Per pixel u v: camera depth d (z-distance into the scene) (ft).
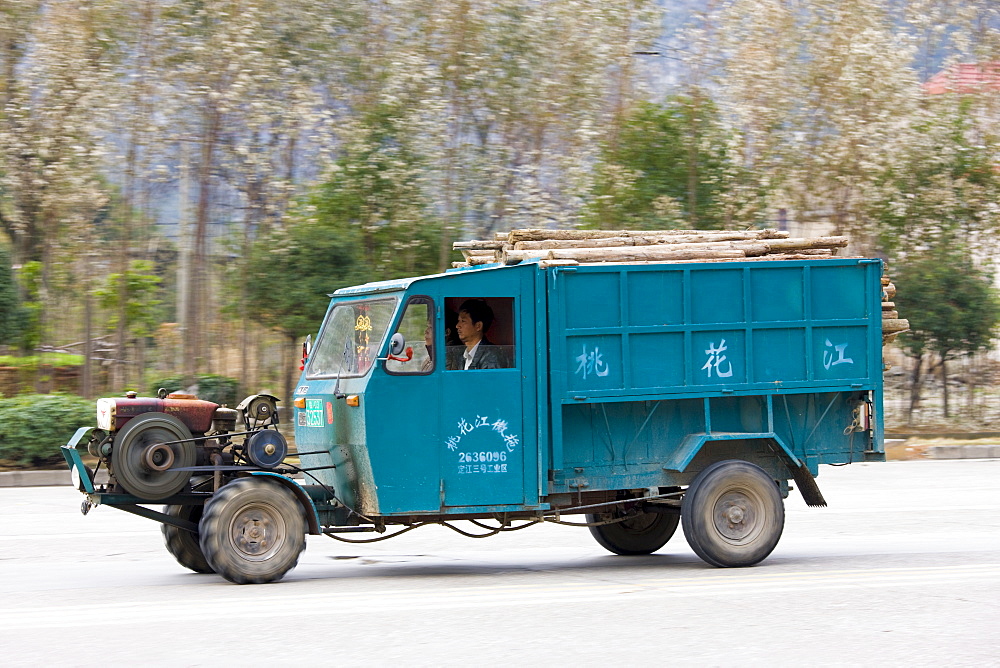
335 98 73.72
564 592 26.13
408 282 28.40
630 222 71.31
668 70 77.61
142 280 71.00
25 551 34.63
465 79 70.38
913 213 77.66
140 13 65.82
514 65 72.69
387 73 71.26
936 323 73.00
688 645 20.43
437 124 69.77
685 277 30.40
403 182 68.74
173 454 27.61
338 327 30.91
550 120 73.41
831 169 75.00
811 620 22.70
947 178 77.36
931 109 78.38
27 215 68.69
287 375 70.23
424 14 71.36
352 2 72.64
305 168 72.43
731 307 30.76
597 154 74.33
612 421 30.25
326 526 29.45
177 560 30.25
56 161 64.80
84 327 73.36
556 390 29.40
